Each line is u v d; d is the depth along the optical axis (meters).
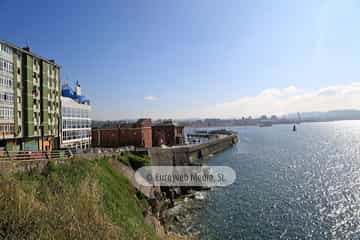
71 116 56.44
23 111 42.12
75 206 13.95
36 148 45.31
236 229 29.64
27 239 9.56
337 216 32.97
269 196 41.84
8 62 39.00
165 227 29.58
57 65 51.78
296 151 100.81
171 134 83.50
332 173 59.78
